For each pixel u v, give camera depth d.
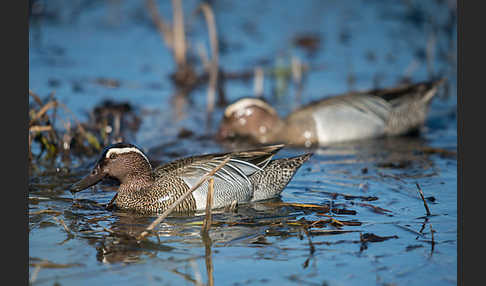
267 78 20.45
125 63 20.88
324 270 7.98
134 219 9.98
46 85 18.12
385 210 10.19
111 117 15.80
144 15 25.09
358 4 26.50
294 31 23.83
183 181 10.54
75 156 13.55
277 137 15.98
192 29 23.59
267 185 11.08
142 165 10.82
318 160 13.84
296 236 9.13
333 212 10.15
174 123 16.41
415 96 16.53
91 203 10.70
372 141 15.90
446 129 16.45
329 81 19.83
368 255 8.44
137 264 8.14
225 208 10.61
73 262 8.18
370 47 22.45
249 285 7.57
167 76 20.14
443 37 22.75
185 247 8.71
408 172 12.45
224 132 15.78
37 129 13.12
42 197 10.86
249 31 23.84
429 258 8.34
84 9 25.55
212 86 17.64
